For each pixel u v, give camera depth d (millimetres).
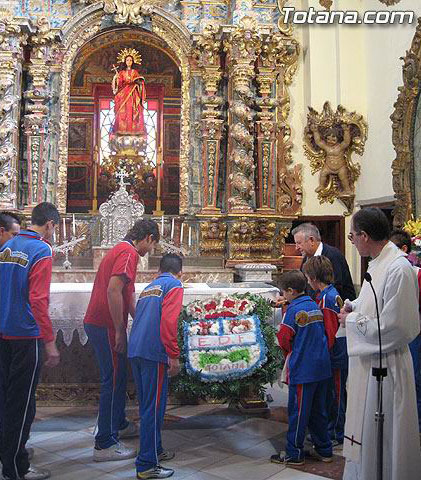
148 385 3857
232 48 8695
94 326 4180
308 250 4863
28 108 8633
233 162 8523
